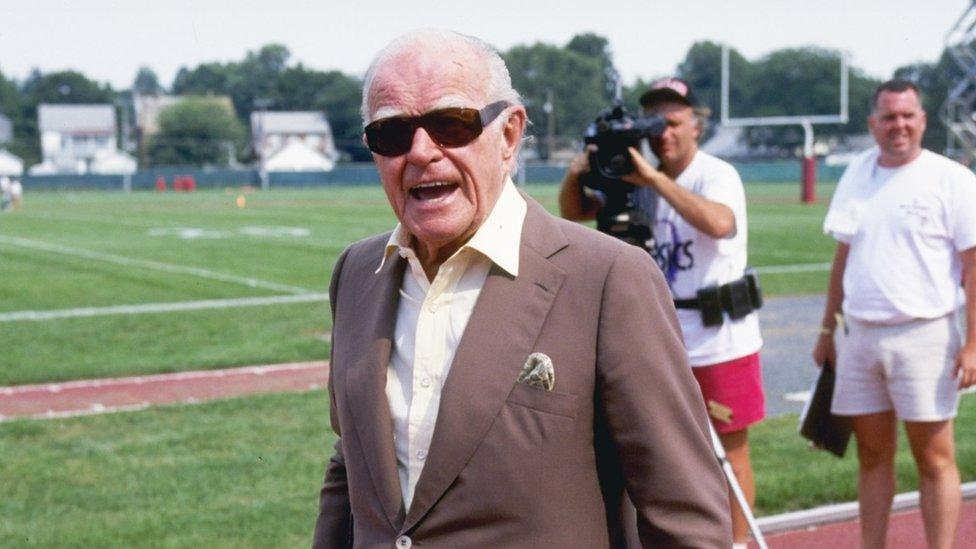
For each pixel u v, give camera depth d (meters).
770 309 13.33
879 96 4.70
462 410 2.19
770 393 8.60
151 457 6.71
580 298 2.21
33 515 5.63
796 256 20.03
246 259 20.44
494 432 2.18
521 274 2.24
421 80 2.21
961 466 6.32
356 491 2.35
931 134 37.34
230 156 97.38
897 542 5.29
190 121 96.25
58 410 8.14
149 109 105.38
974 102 28.64
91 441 7.10
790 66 37.03
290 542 5.23
